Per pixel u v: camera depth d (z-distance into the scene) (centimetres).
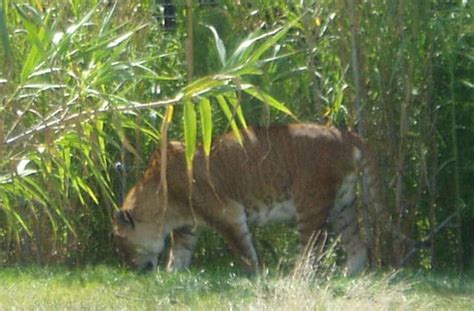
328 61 1425
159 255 1513
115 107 923
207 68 1394
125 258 1451
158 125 1431
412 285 1246
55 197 1157
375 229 1430
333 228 1430
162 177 891
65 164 1011
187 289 1222
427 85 1427
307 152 1391
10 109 943
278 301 1016
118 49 942
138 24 1202
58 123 925
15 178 995
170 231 1441
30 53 907
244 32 1402
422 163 1436
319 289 1060
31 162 1085
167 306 1122
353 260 1415
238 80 872
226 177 1409
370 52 1407
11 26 946
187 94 878
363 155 1400
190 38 1207
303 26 1384
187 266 1464
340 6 1386
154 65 1414
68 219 1448
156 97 1397
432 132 1445
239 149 1405
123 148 1449
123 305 1138
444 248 1488
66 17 1033
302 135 1396
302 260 1261
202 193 1414
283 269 1398
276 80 1400
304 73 1414
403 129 1409
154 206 1430
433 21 1389
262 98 895
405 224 1452
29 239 1512
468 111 1448
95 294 1220
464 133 1465
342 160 1392
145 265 1447
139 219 1435
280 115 1470
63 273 1402
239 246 1418
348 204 1414
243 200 1412
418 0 1377
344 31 1398
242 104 1426
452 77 1400
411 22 1383
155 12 1395
